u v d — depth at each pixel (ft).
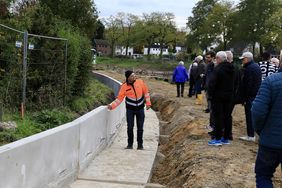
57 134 21.85
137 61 287.28
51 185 21.35
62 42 49.96
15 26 44.06
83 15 103.76
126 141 38.55
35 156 19.19
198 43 281.13
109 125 35.73
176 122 47.39
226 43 250.16
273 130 16.30
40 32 46.88
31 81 44.80
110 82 97.04
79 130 25.89
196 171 25.17
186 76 70.64
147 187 25.30
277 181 22.98
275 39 199.52
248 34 217.56
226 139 31.60
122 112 45.78
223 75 29.48
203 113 49.06
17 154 17.42
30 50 44.70
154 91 85.97
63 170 23.11
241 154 28.68
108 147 35.19
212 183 22.66
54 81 48.73
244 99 31.65
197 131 37.35
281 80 16.30
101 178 26.11
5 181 16.55
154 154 33.40
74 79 55.57
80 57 59.11
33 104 44.27
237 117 48.52
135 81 34.50
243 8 224.74
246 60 31.01
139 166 29.43
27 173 18.44
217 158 27.35
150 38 288.51
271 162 16.52
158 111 68.64
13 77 41.52
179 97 70.54
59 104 48.67
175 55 313.12
